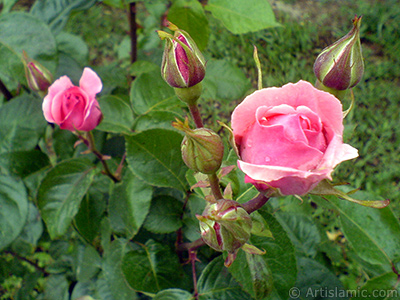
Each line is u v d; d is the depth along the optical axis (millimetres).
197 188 271
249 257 253
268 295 253
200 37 402
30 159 384
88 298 397
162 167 312
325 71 206
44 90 329
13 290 625
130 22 457
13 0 400
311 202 739
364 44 1010
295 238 396
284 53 941
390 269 287
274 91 175
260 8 382
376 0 1085
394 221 289
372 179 766
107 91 483
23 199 364
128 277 323
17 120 377
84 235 368
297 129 164
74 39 476
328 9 1075
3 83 419
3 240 349
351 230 295
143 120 341
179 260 355
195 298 297
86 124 308
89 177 347
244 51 938
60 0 396
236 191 264
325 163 161
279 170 158
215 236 196
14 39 343
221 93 435
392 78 925
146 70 464
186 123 185
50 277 508
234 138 180
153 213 330
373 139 815
